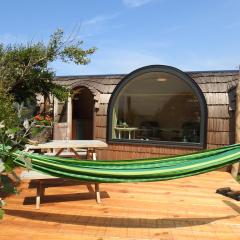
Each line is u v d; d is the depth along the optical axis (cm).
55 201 435
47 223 361
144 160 337
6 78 546
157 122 761
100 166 335
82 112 887
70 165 331
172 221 373
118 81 766
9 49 573
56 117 713
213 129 659
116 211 402
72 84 779
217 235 338
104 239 325
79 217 380
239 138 622
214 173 637
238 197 457
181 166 333
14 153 300
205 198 465
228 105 652
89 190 491
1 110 390
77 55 575
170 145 686
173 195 477
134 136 761
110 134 731
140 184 536
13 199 440
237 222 373
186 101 728
